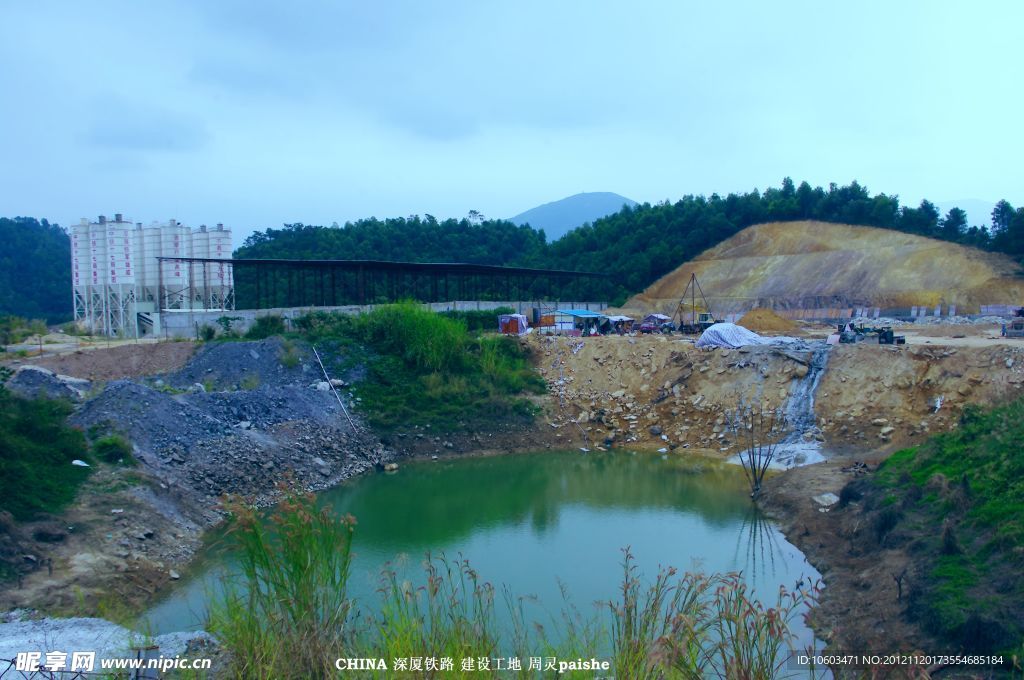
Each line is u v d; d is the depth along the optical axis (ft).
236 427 114.83
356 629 39.50
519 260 385.91
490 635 39.04
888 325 228.63
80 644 46.39
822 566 72.13
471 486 111.96
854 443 117.50
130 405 103.35
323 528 37.55
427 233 383.86
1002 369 116.26
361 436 132.46
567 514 94.73
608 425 143.43
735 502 99.30
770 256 335.47
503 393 151.43
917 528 67.67
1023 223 284.82
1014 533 56.24
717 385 140.87
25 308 355.36
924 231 321.32
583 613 59.47
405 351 158.30
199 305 253.85
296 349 151.64
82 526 73.51
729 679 28.78
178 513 85.87
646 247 364.99
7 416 83.97
